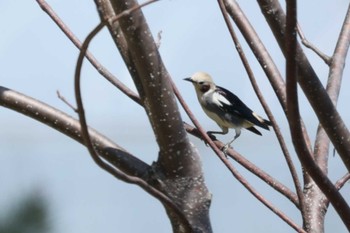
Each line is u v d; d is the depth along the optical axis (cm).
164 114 471
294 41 405
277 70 602
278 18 489
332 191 467
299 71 486
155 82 465
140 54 460
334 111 495
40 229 639
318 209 590
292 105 423
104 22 388
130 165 501
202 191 486
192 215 481
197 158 490
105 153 507
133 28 455
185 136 482
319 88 491
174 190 484
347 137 497
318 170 457
